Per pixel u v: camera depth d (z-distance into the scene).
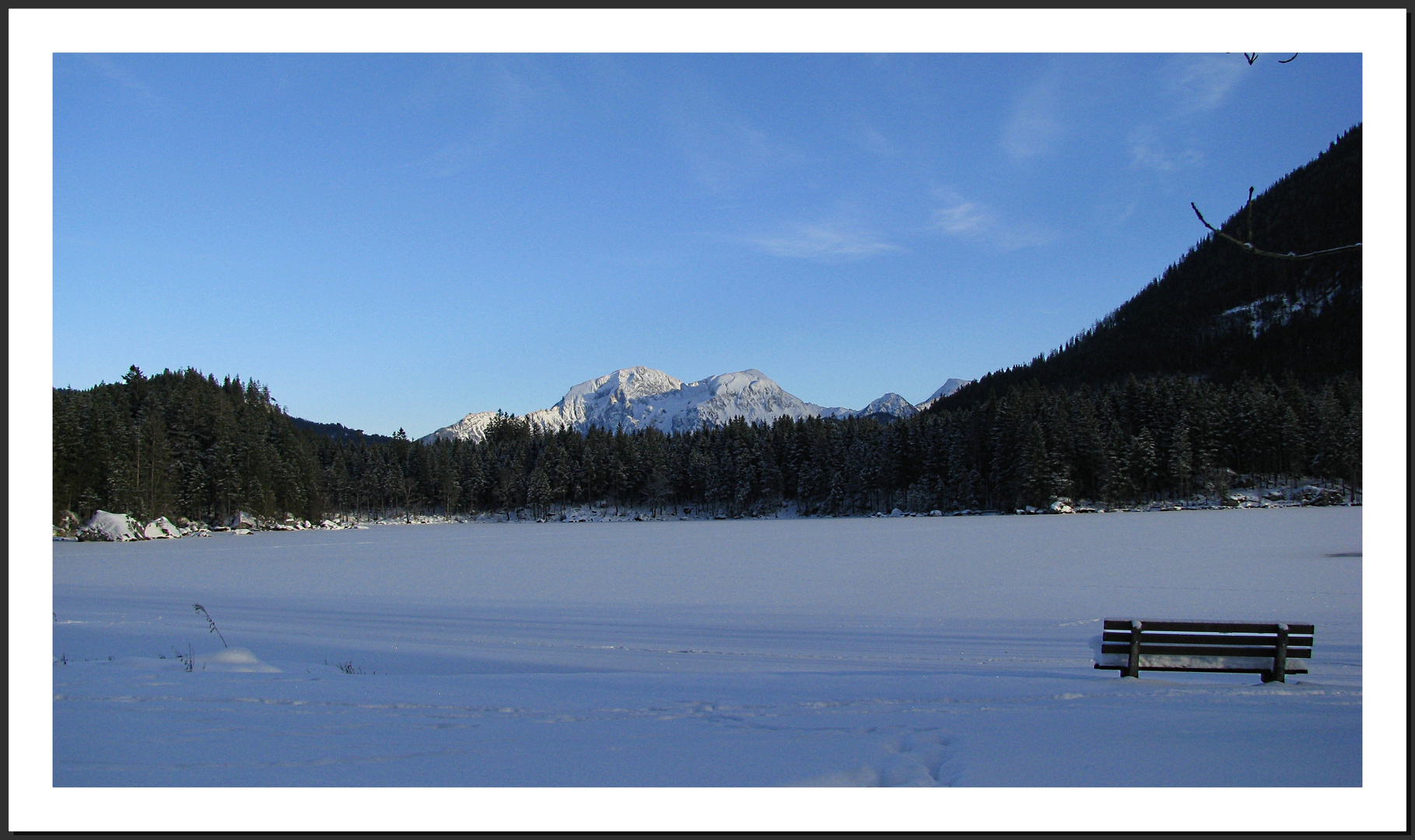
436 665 11.83
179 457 92.81
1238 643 8.95
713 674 10.09
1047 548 38.72
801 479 118.19
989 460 104.25
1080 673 10.27
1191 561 30.08
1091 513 88.12
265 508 98.94
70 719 6.54
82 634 13.75
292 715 6.81
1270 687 8.50
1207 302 171.00
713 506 123.75
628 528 91.00
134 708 6.98
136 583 30.22
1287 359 141.88
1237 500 90.50
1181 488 94.12
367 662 11.98
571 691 8.37
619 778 5.02
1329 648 12.40
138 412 97.25
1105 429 99.81
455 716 6.93
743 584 26.50
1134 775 5.02
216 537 80.62
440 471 131.38
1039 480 94.00
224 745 5.75
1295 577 23.80
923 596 21.95
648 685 8.91
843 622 17.36
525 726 6.50
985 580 25.53
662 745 5.87
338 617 19.11
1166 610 18.00
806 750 5.72
